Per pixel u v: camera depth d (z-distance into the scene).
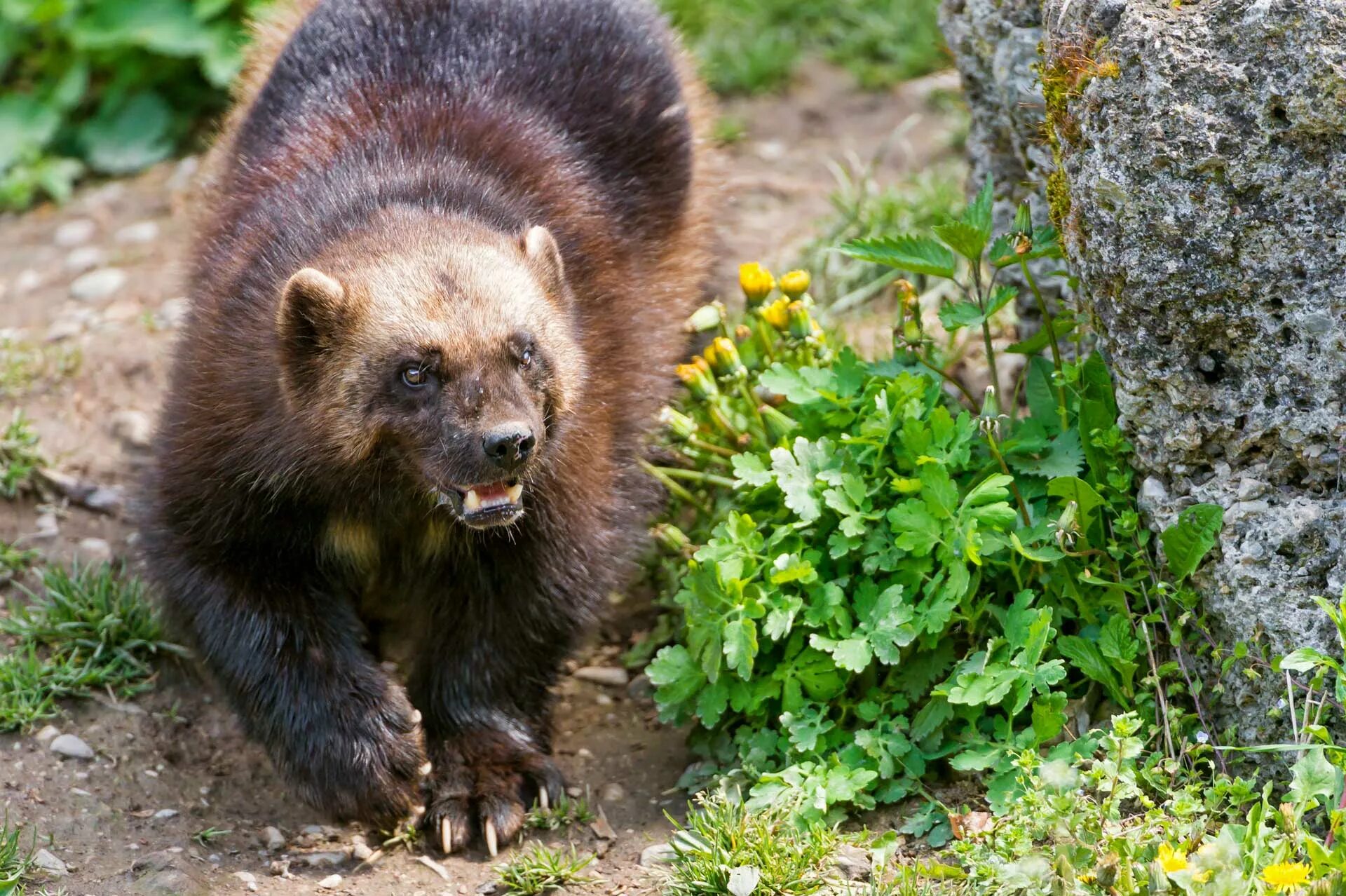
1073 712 7.13
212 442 7.56
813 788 7.11
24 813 7.48
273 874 7.33
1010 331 9.85
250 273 7.78
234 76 13.71
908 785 7.21
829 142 13.98
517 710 8.18
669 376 9.06
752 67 14.84
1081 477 7.54
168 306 11.81
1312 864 5.73
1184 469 7.14
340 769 7.56
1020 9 8.26
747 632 7.48
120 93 14.62
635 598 9.46
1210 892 5.55
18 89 14.94
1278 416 6.84
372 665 7.88
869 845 6.89
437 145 8.32
